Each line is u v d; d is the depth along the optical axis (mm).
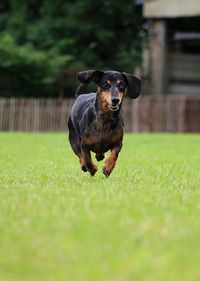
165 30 35125
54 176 12070
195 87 36594
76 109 12016
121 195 8812
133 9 43281
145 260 5848
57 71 40094
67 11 42781
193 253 6168
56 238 6512
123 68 43719
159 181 11031
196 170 13836
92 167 11500
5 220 7191
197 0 34094
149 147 21891
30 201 8289
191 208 8039
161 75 35062
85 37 43250
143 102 33625
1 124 34125
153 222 7129
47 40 42469
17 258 5926
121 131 11367
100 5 42750
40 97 40906
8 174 12695
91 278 5453
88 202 8195
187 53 36500
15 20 43375
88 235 6621
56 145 22125
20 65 38625
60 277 5469
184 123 33594
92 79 11297
